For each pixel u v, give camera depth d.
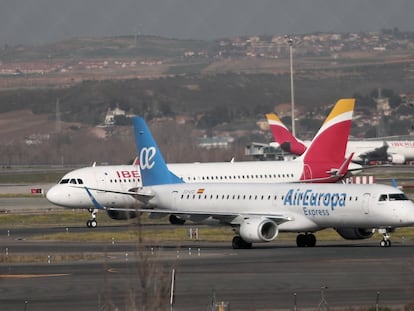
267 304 135.25
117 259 197.00
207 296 143.62
